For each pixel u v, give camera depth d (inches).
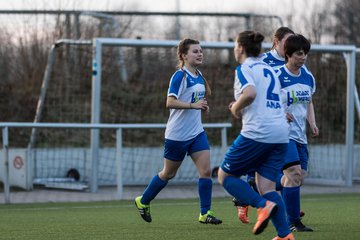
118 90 1873.8
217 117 1785.2
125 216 957.2
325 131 1684.3
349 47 1496.1
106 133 1803.6
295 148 746.8
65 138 1802.4
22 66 1893.5
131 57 1852.9
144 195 824.9
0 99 1893.5
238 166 613.0
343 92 1699.1
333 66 1685.5
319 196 1289.4
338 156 1617.9
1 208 1105.4
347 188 1475.1
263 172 618.8
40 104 1539.1
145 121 1849.2
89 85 1860.2
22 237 726.5
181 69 817.5
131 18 2016.5
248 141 603.2
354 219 867.4
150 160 1555.1
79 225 838.5
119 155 1267.2
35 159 1477.6
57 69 1854.1
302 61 738.2
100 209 1080.2
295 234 705.0
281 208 607.5
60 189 1439.5
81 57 1854.1
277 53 792.3
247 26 2066.9
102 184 1521.9
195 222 856.3
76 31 1862.7
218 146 1593.3
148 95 1871.3
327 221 842.8
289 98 748.0
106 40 1396.4
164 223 848.3
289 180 740.7
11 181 1480.1
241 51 619.8
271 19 2105.1
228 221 864.9
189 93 813.9
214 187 1505.9
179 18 2084.2
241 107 594.2
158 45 1449.3
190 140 812.6
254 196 602.2
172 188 1491.1
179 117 807.7
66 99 1846.7
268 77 610.5
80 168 1512.1
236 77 605.9
